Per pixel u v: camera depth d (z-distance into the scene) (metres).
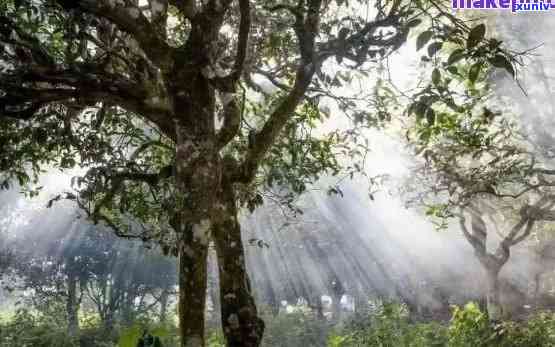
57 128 8.03
